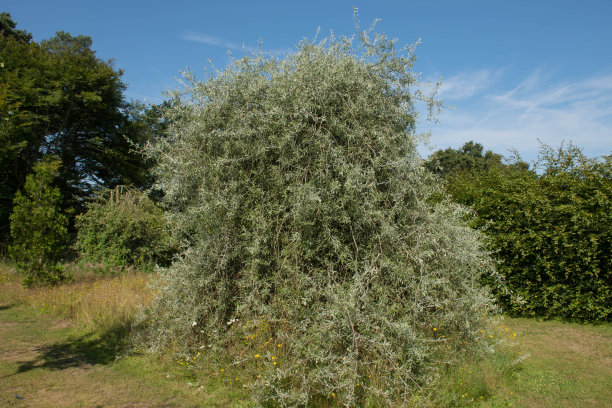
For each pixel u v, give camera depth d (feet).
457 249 14.66
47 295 25.96
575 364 16.15
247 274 14.38
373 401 11.44
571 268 23.03
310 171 13.66
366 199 12.75
